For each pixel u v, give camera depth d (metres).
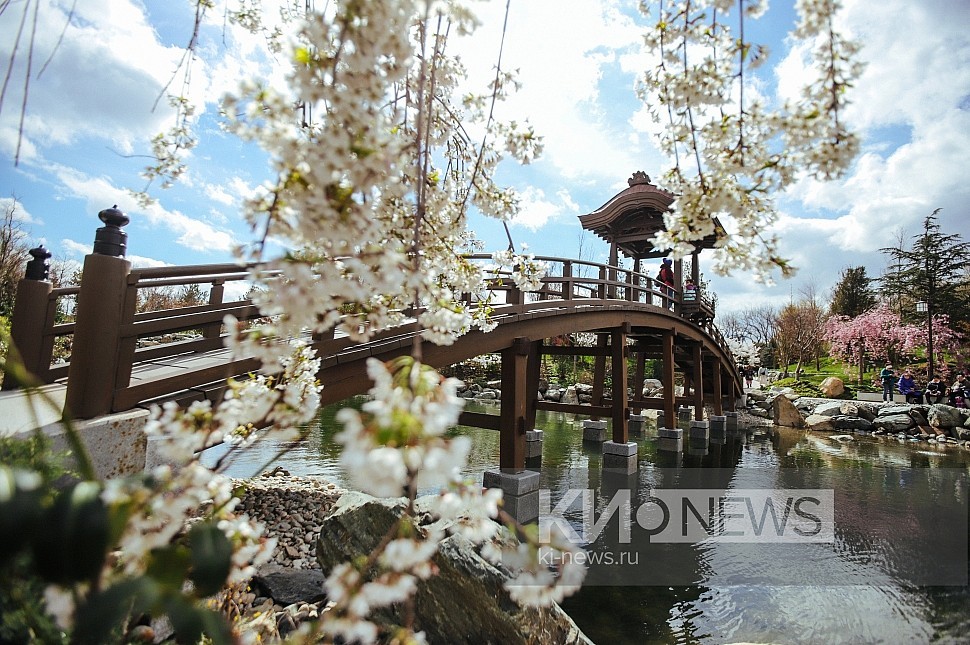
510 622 2.43
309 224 0.85
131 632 1.14
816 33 1.26
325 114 0.94
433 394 0.75
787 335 25.25
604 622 3.56
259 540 1.17
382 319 1.38
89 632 0.63
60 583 0.64
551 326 7.02
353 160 0.85
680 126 1.50
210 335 4.07
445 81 1.83
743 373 22.58
